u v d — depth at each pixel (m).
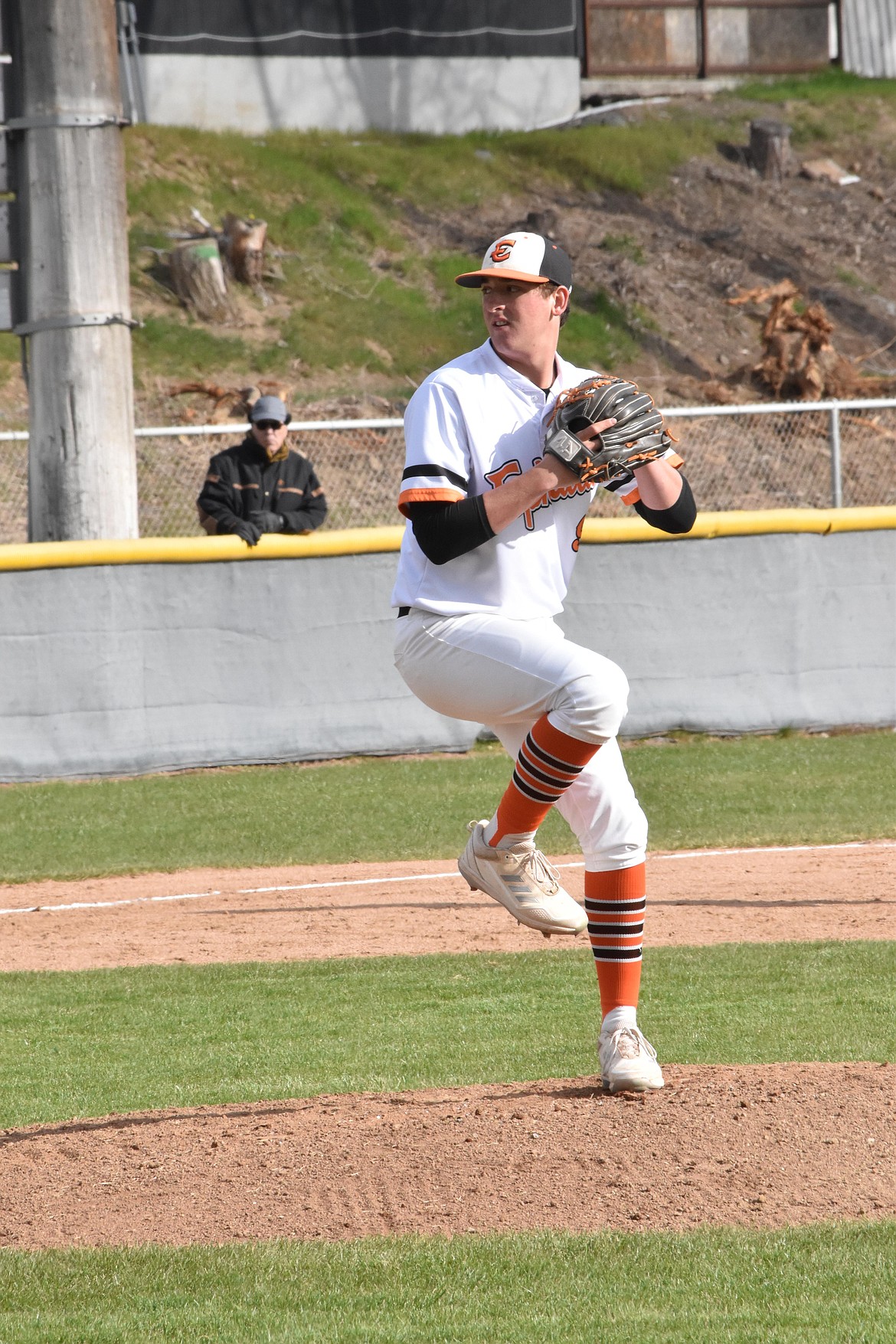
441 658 13.65
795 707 47.22
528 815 13.67
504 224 95.38
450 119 103.69
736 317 90.56
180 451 64.88
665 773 41.25
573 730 13.12
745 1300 10.99
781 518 46.94
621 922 14.38
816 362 79.69
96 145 43.16
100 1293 11.39
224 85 97.50
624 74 110.62
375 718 44.78
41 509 43.72
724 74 113.62
